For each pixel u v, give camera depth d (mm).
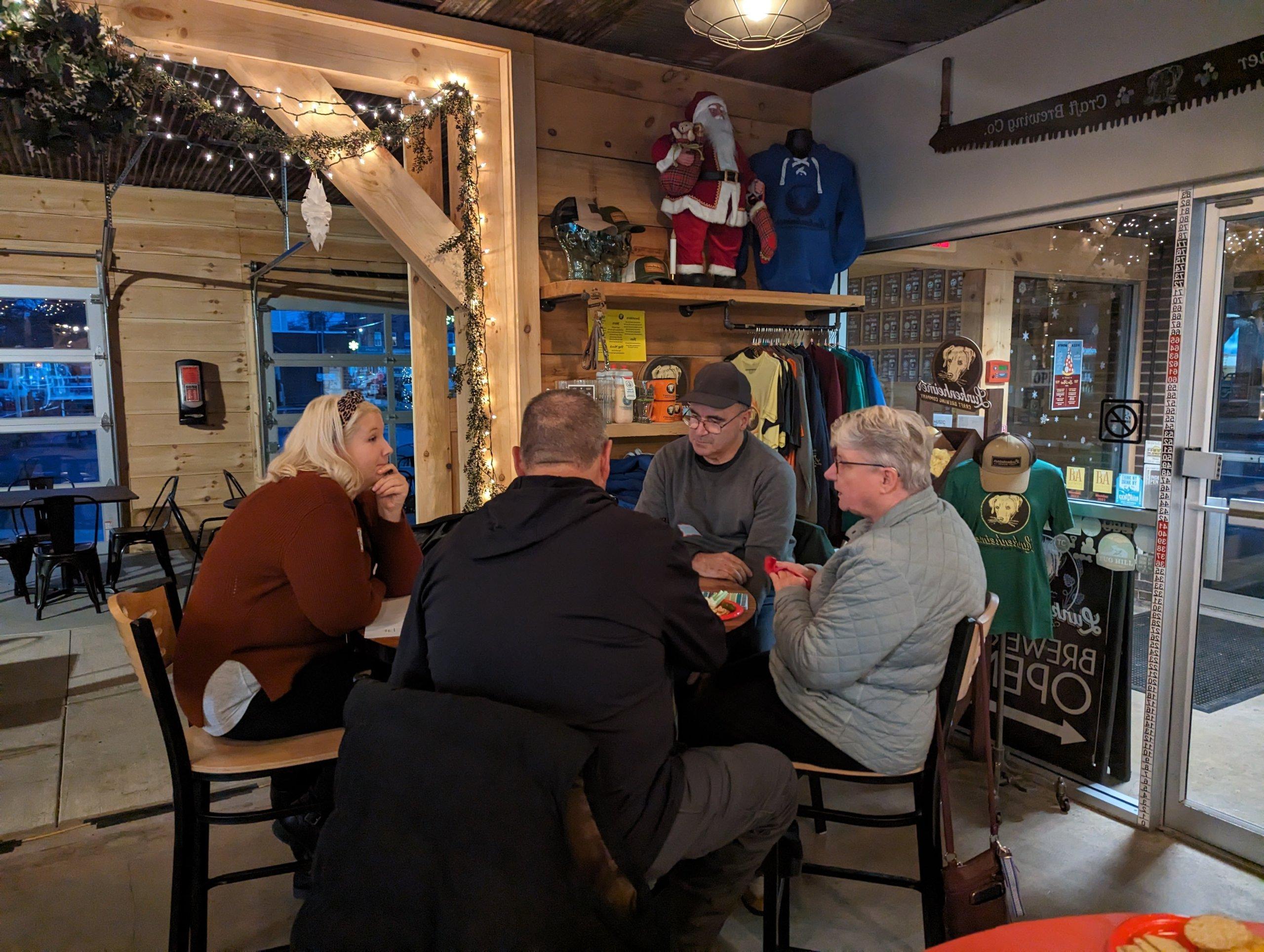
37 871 2285
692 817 1409
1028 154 2732
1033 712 2865
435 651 1343
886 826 1710
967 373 2943
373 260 7383
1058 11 2600
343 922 1095
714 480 2539
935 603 1631
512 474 3078
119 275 6504
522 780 1066
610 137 3180
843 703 1707
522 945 1021
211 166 5730
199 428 6902
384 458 2070
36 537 5309
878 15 2777
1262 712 3088
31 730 3193
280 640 1748
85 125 2266
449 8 2762
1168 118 2344
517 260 2965
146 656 1557
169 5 2441
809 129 3516
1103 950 963
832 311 3650
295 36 2611
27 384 6414
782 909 1826
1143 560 2568
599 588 1287
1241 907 2119
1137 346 2641
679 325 3412
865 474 1721
